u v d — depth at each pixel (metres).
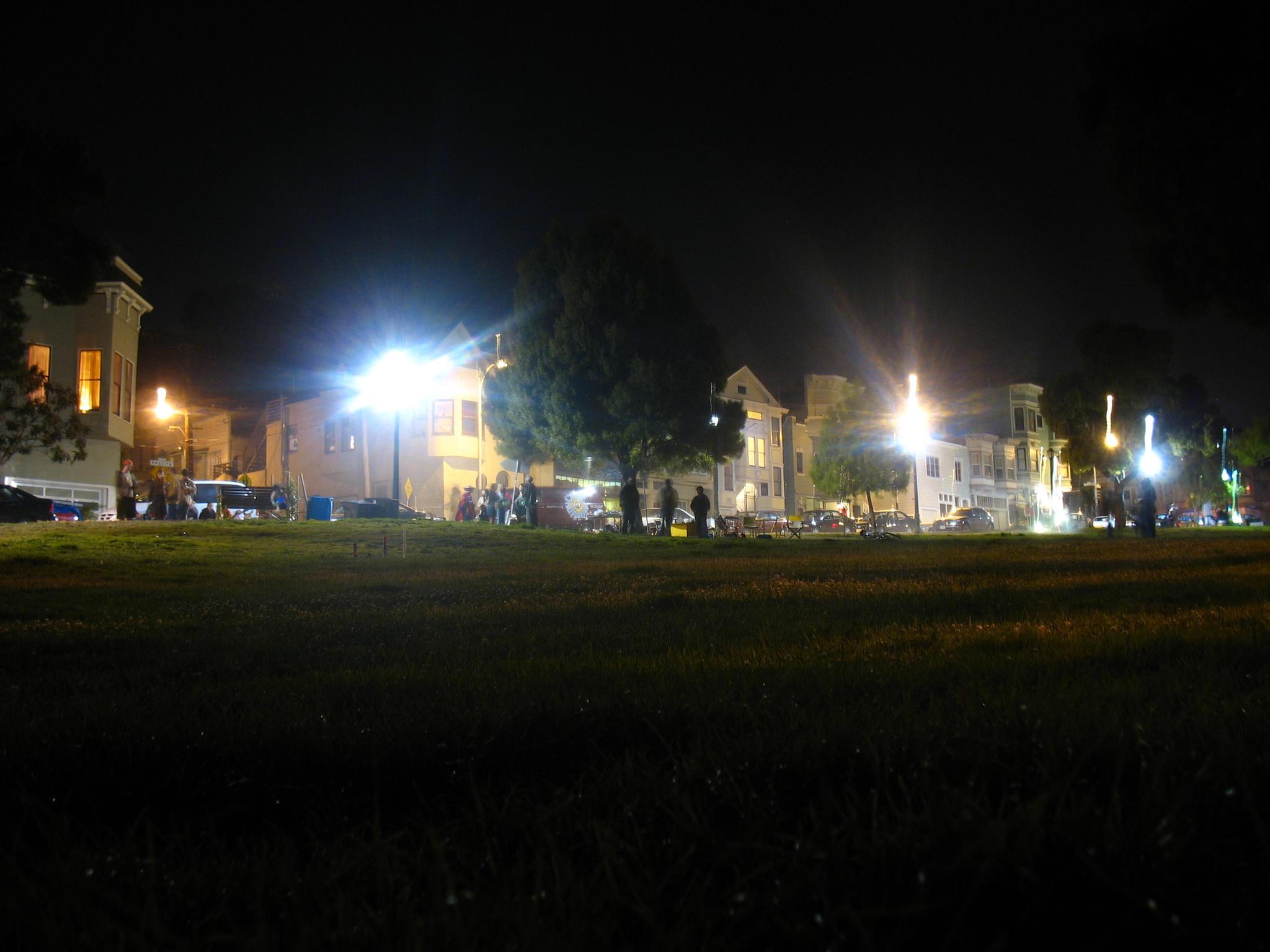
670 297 45.62
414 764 2.78
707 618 7.36
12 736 3.12
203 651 5.94
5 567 16.39
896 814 1.97
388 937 1.62
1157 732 2.49
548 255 46.56
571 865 1.92
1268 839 1.73
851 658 4.71
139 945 1.59
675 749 2.88
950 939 1.52
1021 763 2.32
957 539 29.81
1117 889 1.57
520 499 37.81
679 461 45.81
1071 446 75.56
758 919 1.65
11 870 1.93
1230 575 10.66
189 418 50.16
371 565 17.81
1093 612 6.86
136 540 21.83
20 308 22.52
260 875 1.97
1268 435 80.69
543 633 6.54
